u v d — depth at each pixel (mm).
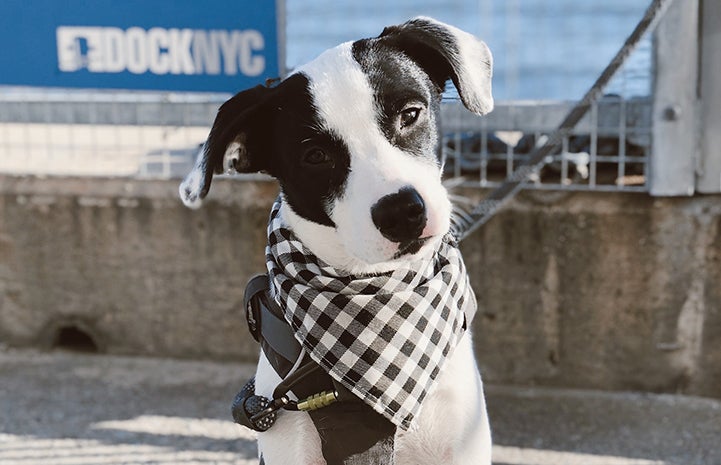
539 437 1266
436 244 844
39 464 1233
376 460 854
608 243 1335
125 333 1523
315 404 845
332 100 792
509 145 1410
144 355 1525
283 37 1438
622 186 1335
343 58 813
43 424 1325
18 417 1343
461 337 871
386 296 840
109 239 1494
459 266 875
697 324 1333
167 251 1481
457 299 862
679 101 1291
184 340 1506
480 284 1375
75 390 1418
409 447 880
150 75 1480
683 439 1253
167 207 1470
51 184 1500
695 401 1340
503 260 1363
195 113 1479
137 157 1586
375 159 778
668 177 1302
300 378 846
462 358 872
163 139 1532
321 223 822
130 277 1501
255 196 1445
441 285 851
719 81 1281
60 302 1532
